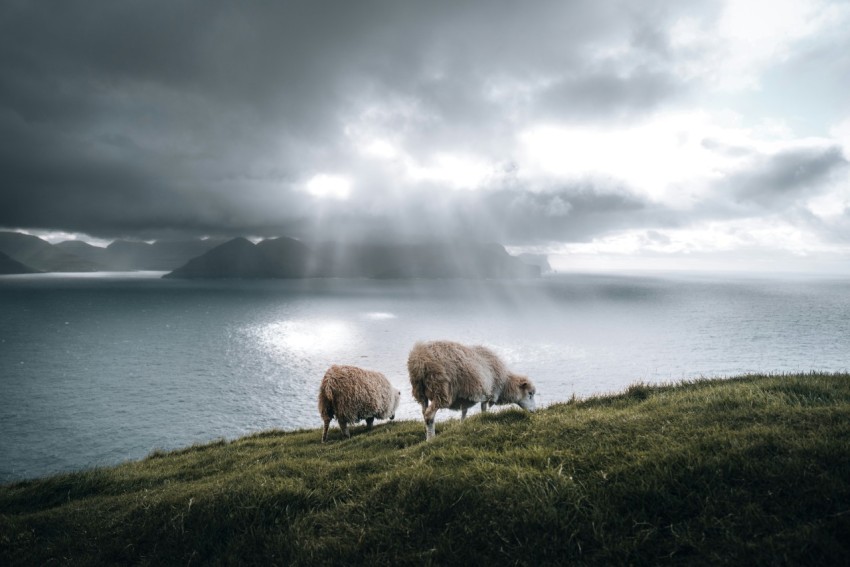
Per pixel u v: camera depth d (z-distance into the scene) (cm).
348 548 489
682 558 405
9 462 6412
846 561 351
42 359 15062
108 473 1219
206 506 629
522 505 485
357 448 1131
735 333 19588
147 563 550
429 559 444
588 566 410
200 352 16350
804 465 470
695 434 630
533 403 1323
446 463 651
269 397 10262
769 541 379
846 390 834
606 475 534
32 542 697
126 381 11956
